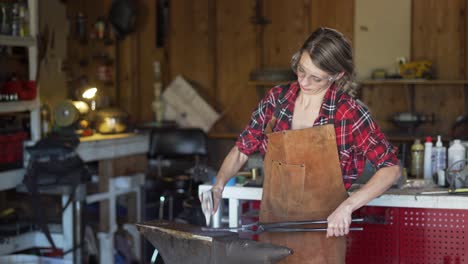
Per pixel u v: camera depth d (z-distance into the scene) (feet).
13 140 13.78
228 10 19.89
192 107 20.01
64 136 14.97
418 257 10.71
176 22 20.40
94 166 16.75
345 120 7.89
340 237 8.23
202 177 14.21
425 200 10.05
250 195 10.66
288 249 6.85
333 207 8.06
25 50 16.22
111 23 19.63
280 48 19.45
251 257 6.90
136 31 20.54
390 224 10.78
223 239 7.08
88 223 15.78
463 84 17.94
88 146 14.85
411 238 10.73
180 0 20.31
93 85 20.43
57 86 19.53
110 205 15.51
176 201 14.94
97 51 20.39
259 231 7.90
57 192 13.96
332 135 7.89
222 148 19.86
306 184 8.05
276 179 8.23
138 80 20.65
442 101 18.38
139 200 16.28
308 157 8.00
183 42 20.36
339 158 8.01
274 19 19.47
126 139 16.11
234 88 19.97
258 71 18.43
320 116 7.96
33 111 14.42
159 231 7.63
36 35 14.56
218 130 20.16
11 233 13.50
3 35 13.60
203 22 20.13
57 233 14.08
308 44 7.62
